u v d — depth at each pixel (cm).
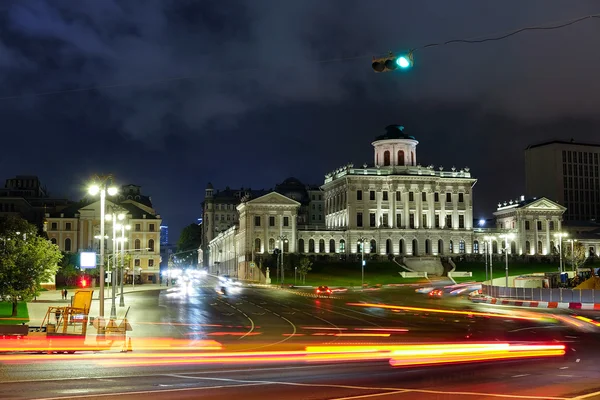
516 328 5978
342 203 19125
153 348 4134
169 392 2423
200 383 2667
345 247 18475
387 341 4712
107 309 7925
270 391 2469
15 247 6669
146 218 16800
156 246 16775
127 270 15538
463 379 2852
